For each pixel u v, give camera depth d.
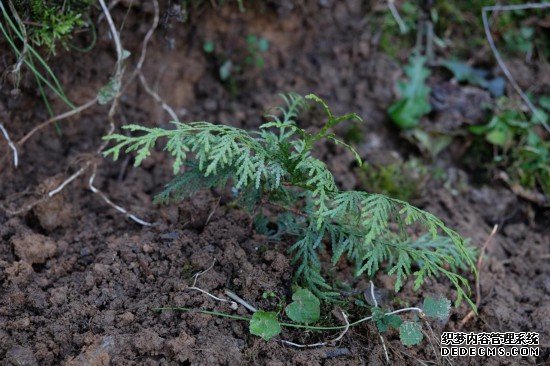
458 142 0.93
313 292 0.71
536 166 0.91
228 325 0.68
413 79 0.93
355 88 0.94
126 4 0.81
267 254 0.71
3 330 0.66
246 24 0.92
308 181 0.65
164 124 0.88
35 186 0.79
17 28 0.76
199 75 0.92
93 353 0.65
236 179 0.67
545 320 0.75
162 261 0.72
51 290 0.69
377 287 0.74
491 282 0.78
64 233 0.77
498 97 0.94
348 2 0.95
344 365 0.67
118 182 0.83
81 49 0.81
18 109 0.80
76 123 0.84
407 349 0.70
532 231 0.89
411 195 0.88
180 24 0.88
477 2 0.99
